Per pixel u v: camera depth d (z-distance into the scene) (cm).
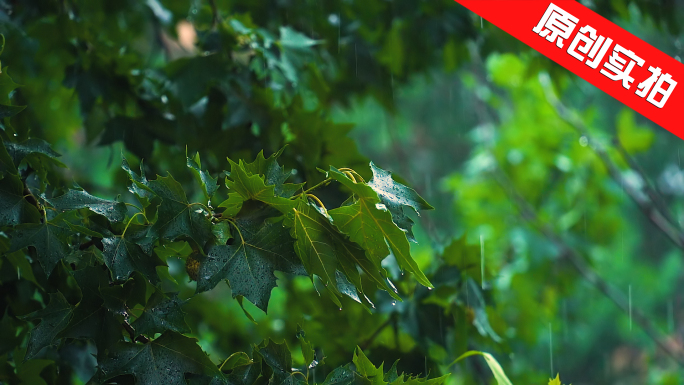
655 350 908
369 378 191
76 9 330
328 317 290
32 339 178
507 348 281
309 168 289
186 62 275
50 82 425
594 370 938
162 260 185
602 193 648
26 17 310
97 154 725
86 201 183
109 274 187
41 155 200
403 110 1119
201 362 177
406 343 284
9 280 218
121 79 291
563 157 642
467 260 277
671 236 539
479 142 738
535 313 594
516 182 688
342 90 400
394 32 406
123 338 179
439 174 1116
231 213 178
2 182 185
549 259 632
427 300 272
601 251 705
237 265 174
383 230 172
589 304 910
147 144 288
